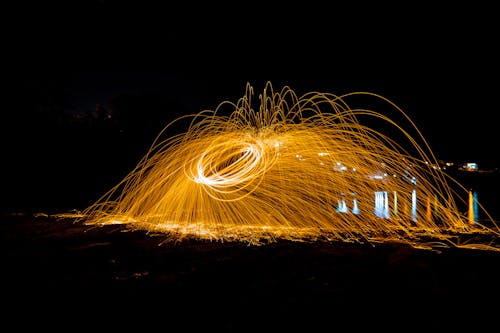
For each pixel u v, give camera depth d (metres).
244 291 3.14
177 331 2.40
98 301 2.94
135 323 2.53
